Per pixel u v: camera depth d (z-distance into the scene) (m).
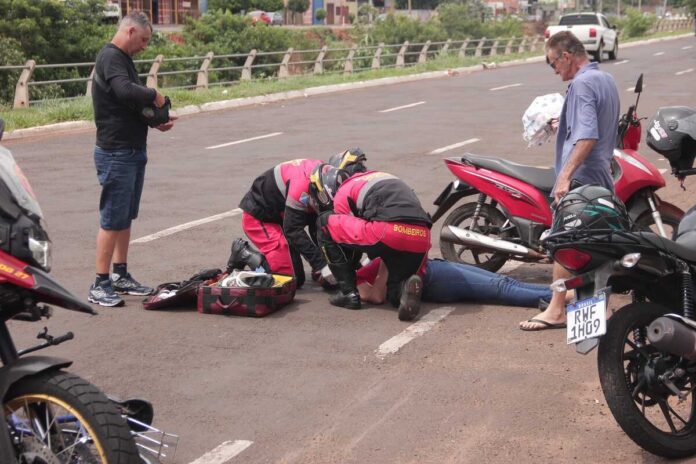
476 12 62.09
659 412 4.76
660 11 126.56
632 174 6.68
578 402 4.96
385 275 6.71
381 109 21.33
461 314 6.52
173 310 6.72
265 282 6.47
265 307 6.48
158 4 59.72
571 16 37.38
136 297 7.06
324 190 6.55
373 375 5.39
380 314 6.54
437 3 95.50
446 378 5.32
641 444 4.22
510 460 4.32
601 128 5.95
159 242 8.88
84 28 30.19
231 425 4.74
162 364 5.62
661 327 4.07
